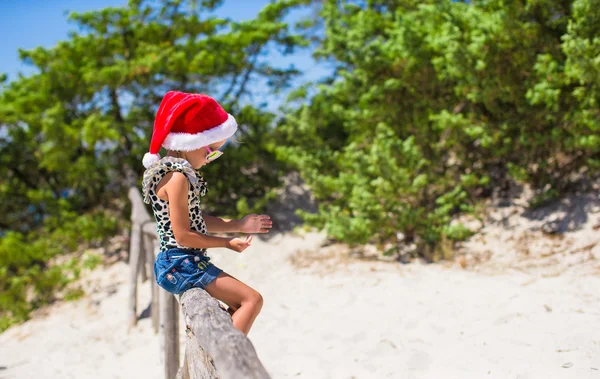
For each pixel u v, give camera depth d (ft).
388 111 30.42
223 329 7.00
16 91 35.19
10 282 31.19
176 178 8.14
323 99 34.53
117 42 36.35
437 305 20.52
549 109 25.70
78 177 34.71
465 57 25.72
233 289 8.47
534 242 25.27
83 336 25.26
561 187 27.73
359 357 16.88
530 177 27.91
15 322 29.45
